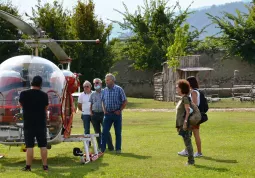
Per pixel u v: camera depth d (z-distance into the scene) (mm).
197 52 52469
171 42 53875
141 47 54719
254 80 51719
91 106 15406
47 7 42406
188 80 13367
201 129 20672
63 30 42438
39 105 11508
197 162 12500
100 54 43219
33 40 13156
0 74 12984
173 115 29234
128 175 10773
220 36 52656
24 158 13852
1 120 12594
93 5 43219
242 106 35344
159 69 54125
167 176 10594
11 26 41938
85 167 12062
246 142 16297
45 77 13023
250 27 51500
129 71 55031
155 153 14234
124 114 30469
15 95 12727
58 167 12148
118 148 14562
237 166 11852
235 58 52125
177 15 59312
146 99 49312
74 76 13891
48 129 12703
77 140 13125
